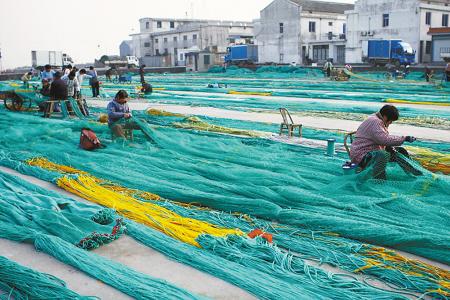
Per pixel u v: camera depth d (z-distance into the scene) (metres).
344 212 6.84
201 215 6.97
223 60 77.44
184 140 11.66
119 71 62.69
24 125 14.92
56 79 17.19
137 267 5.48
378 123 8.25
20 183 8.53
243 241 5.79
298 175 8.47
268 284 4.82
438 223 6.35
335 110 19.80
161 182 8.40
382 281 5.09
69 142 12.44
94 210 6.86
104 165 9.79
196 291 4.89
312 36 68.88
